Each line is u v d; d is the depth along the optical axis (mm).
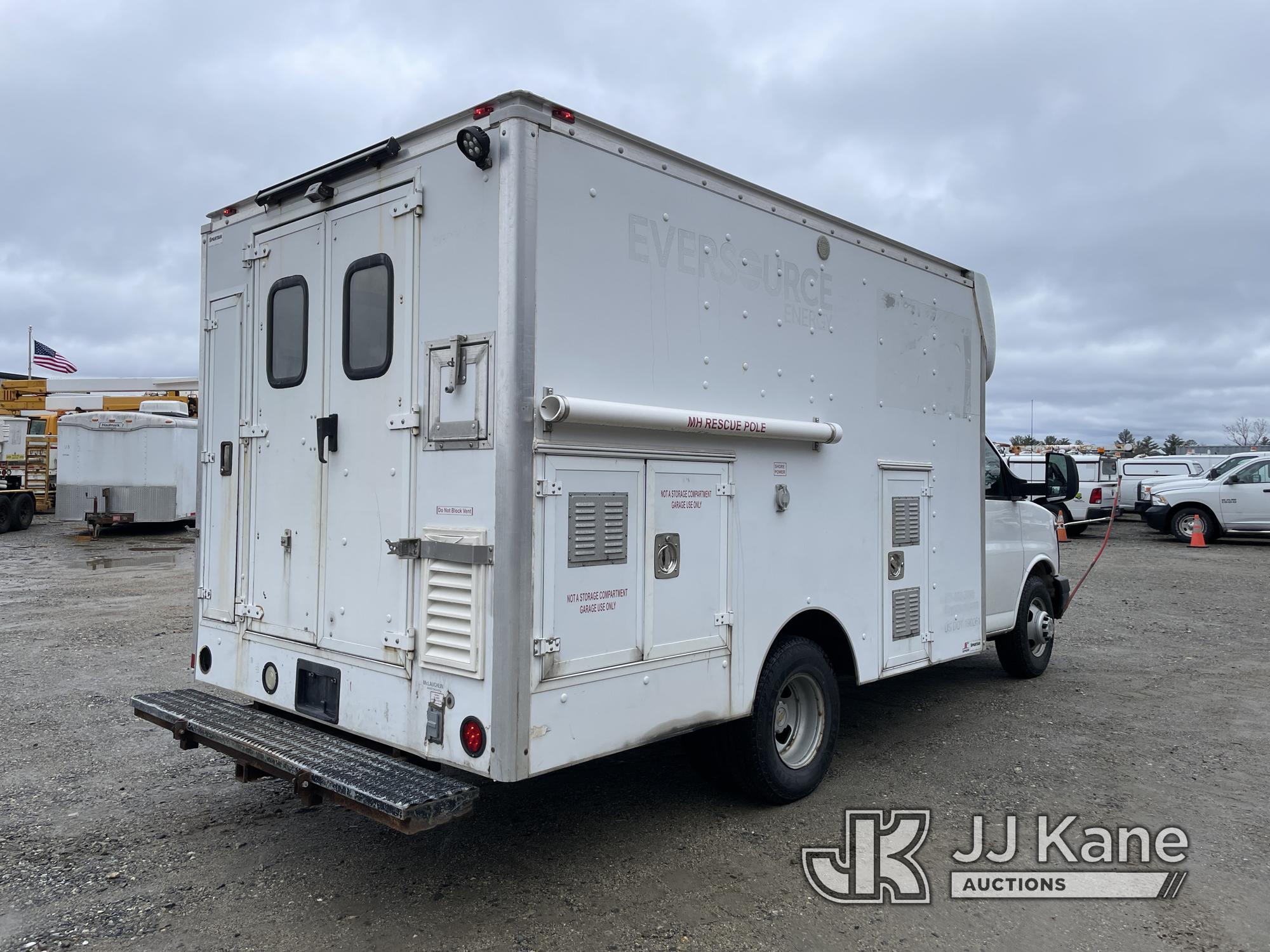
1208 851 3902
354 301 3656
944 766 4945
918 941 3156
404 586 3383
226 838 3951
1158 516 18500
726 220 3908
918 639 5160
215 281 4438
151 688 6527
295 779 3203
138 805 4348
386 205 3527
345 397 3676
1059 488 7078
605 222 3348
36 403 23609
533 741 3045
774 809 4312
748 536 3980
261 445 4090
